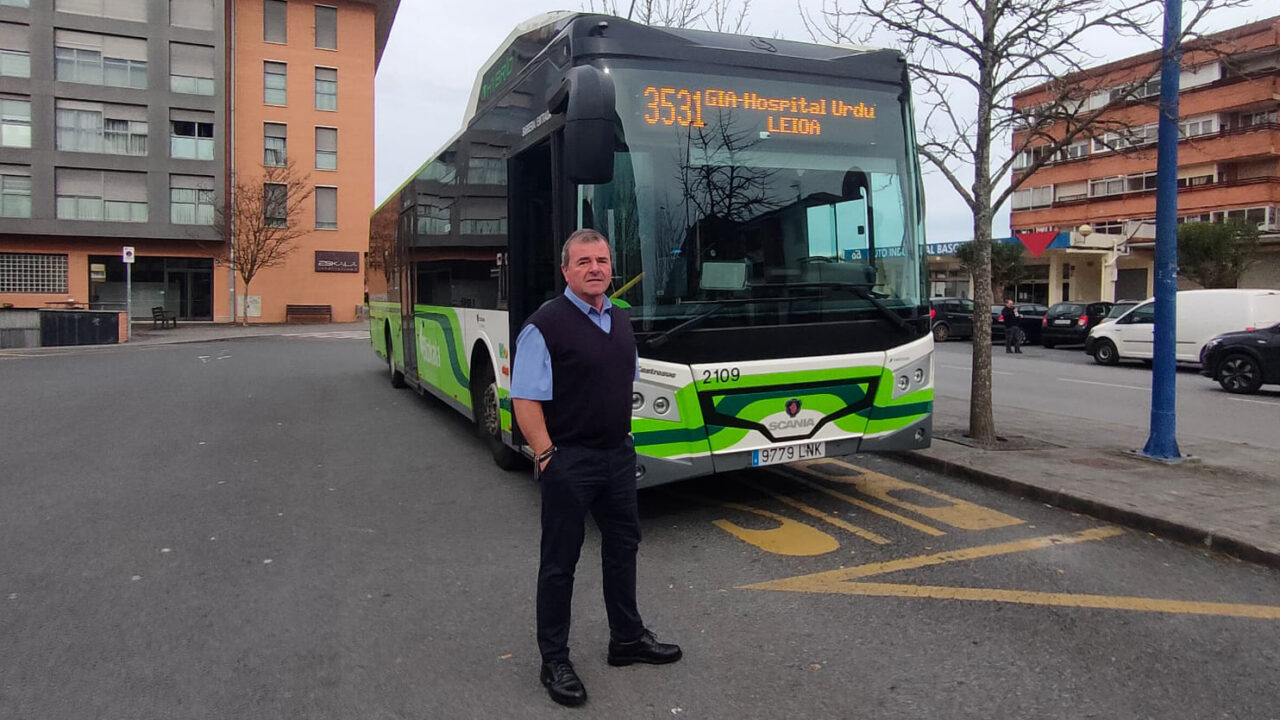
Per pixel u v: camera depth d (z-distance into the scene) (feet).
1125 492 19.43
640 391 16.29
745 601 14.16
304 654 12.19
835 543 17.20
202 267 121.19
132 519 19.24
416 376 35.70
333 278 127.13
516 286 20.52
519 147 20.01
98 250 115.44
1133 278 119.44
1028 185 142.61
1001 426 28.91
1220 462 22.74
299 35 123.75
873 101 18.99
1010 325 77.92
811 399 17.78
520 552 16.96
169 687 11.14
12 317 77.77
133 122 114.83
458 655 12.18
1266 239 102.06
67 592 14.62
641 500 20.67
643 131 16.84
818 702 10.74
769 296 17.43
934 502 20.27
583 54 16.85
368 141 128.26
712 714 10.46
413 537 17.97
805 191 18.01
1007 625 13.07
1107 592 14.37
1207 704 10.62
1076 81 24.29
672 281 16.70
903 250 19.04
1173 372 22.93
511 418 21.06
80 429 30.99
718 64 17.67
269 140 122.83
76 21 111.45
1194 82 116.88
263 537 17.92
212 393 41.50
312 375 50.31
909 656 12.04
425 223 32.86
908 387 18.94
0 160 109.40
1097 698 10.79
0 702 10.71
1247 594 14.24
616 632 11.70
